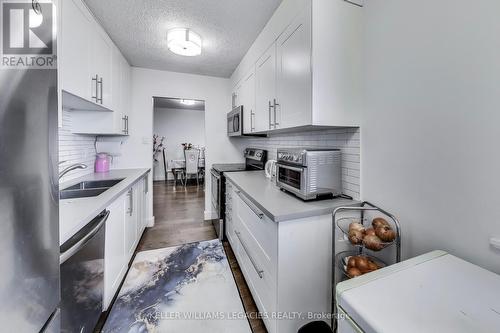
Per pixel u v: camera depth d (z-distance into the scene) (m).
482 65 0.79
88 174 2.47
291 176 1.48
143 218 2.75
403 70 1.09
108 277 1.48
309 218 1.19
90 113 2.16
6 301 0.48
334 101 1.29
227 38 2.17
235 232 2.08
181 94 3.22
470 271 0.70
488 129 0.78
